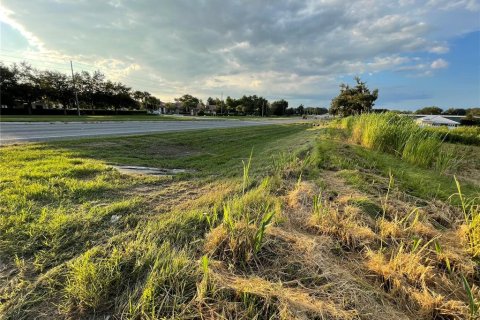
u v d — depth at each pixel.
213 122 33.38
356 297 1.69
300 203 3.10
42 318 1.54
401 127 7.32
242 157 8.28
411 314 1.66
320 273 1.91
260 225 2.16
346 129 12.41
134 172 5.12
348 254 2.22
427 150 5.88
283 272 1.89
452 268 2.11
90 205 3.19
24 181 3.89
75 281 1.76
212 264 1.91
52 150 6.84
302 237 2.35
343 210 2.89
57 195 3.46
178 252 2.10
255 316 1.48
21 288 1.76
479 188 4.34
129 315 1.52
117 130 14.96
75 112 48.00
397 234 2.45
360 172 4.61
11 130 12.45
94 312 1.58
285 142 12.66
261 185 3.57
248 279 1.78
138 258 1.98
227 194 3.62
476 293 1.82
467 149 11.24
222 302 1.57
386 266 1.96
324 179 4.11
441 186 4.24
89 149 7.66
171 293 1.65
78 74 48.09
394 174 4.68
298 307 1.54
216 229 2.31
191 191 3.97
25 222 2.62
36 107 46.94
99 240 2.37
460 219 2.92
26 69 41.62
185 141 11.56
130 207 3.15
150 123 24.55
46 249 2.22
